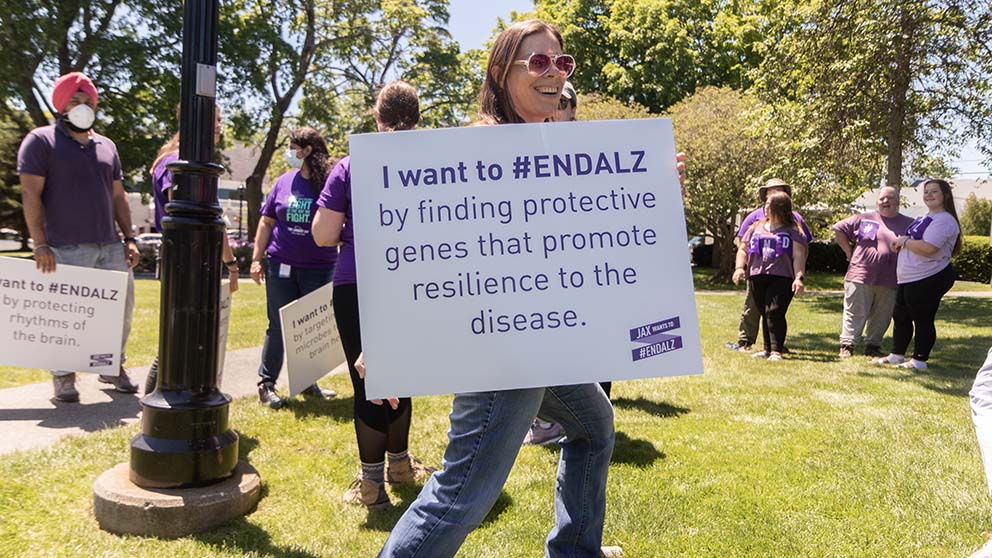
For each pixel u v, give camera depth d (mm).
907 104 12805
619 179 1985
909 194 30172
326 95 28078
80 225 4328
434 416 4441
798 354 7484
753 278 7277
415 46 28156
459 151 1934
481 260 1906
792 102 14805
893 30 11914
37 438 3641
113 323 4426
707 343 8109
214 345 2844
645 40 27562
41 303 4273
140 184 23922
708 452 3705
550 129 1968
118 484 2711
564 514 2189
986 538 2680
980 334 9234
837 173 14609
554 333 1905
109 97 22188
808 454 3680
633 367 1925
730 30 27203
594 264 1942
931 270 6332
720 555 2537
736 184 19484
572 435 2180
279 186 4531
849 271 7434
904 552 2566
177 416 2725
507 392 1890
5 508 2719
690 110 20812
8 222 28672
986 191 46344
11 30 19562
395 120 2793
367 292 1866
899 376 6043
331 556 2482
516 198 1940
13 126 27312
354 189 1896
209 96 2785
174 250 2754
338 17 27688
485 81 2127
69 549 2420
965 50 12125
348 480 3223
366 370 1844
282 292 4512
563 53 2027
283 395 4809
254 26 24656
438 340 1871
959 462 3555
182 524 2598
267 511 2846
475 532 2688
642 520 2805
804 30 13531
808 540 2654
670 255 1976
